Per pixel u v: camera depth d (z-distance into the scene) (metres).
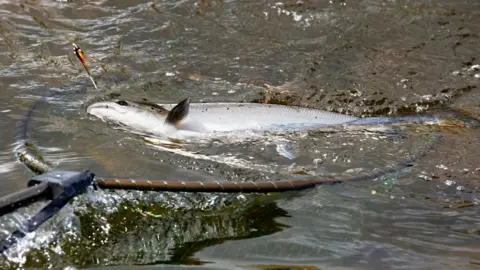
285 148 3.20
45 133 3.16
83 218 2.84
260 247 2.82
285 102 3.44
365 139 3.25
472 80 3.57
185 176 3.03
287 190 2.92
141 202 2.89
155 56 3.63
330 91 3.49
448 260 2.81
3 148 3.09
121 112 3.26
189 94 3.44
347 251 2.82
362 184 3.04
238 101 3.42
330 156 3.17
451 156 3.18
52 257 2.75
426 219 2.93
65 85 3.43
